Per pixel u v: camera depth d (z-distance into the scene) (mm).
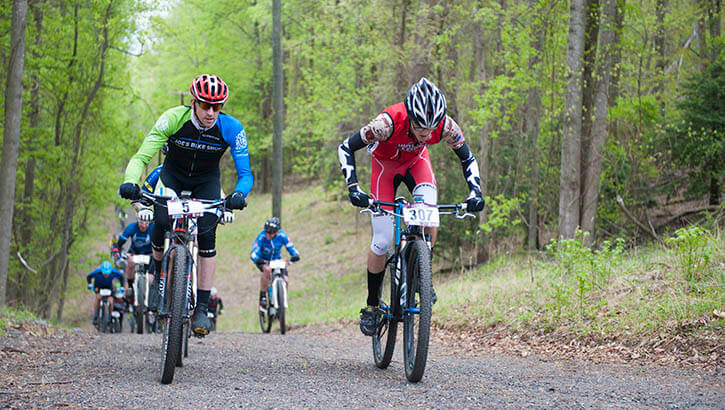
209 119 4418
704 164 13148
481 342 7156
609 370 4773
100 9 12922
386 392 3854
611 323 6047
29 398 3562
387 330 4945
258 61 34500
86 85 13570
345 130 23062
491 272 12164
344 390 3924
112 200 14914
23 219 14234
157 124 4484
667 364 4824
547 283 8227
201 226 4594
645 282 6820
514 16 14469
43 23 12953
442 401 3572
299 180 38375
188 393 3791
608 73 12688
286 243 11305
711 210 13477
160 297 4457
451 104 16609
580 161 12273
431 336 8156
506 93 13664
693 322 5270
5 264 9320
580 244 7598
